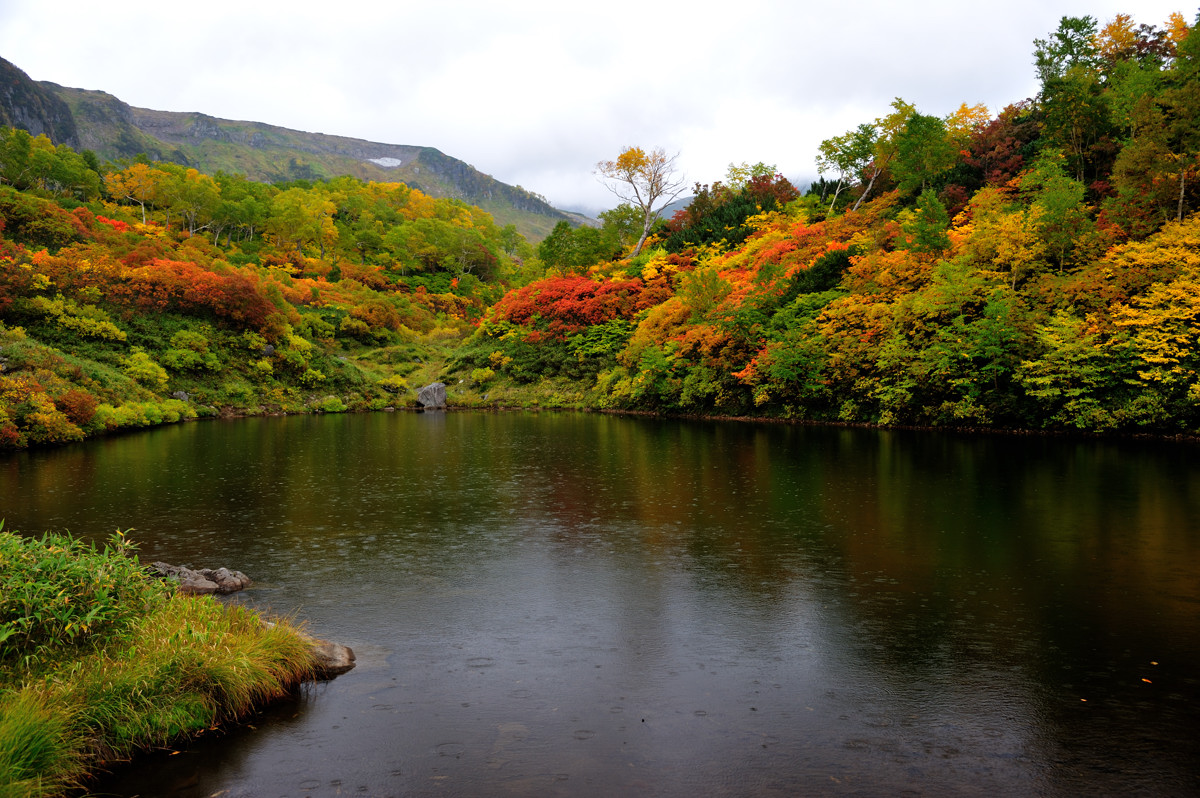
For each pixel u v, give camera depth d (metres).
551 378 49.38
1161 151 27.69
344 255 99.44
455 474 17.88
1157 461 18.56
